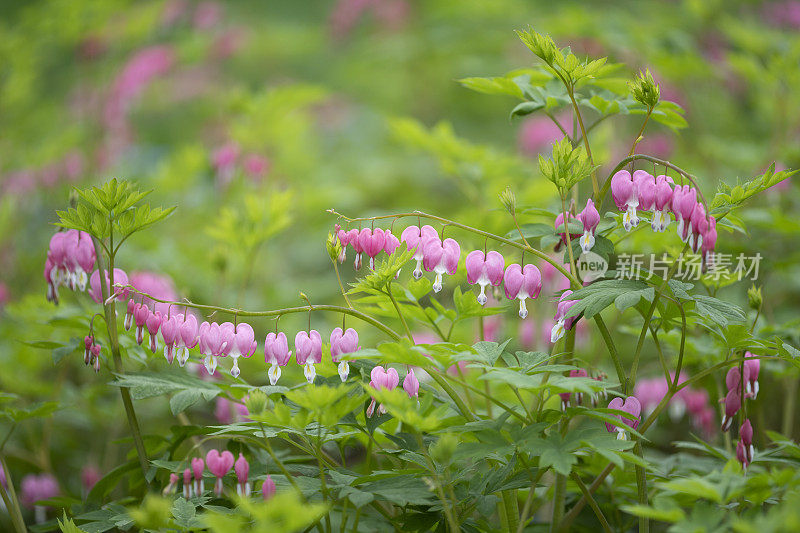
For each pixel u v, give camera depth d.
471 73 16.83
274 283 13.02
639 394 7.46
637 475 5.08
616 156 12.90
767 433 5.85
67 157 14.51
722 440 7.80
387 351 4.55
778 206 9.88
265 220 8.56
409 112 18.34
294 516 3.91
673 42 11.22
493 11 15.38
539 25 13.80
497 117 18.11
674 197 4.61
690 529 3.87
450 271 5.12
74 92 16.50
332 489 4.89
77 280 5.60
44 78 17.73
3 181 13.73
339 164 16.62
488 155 9.73
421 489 4.70
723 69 13.38
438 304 5.89
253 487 5.84
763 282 8.43
